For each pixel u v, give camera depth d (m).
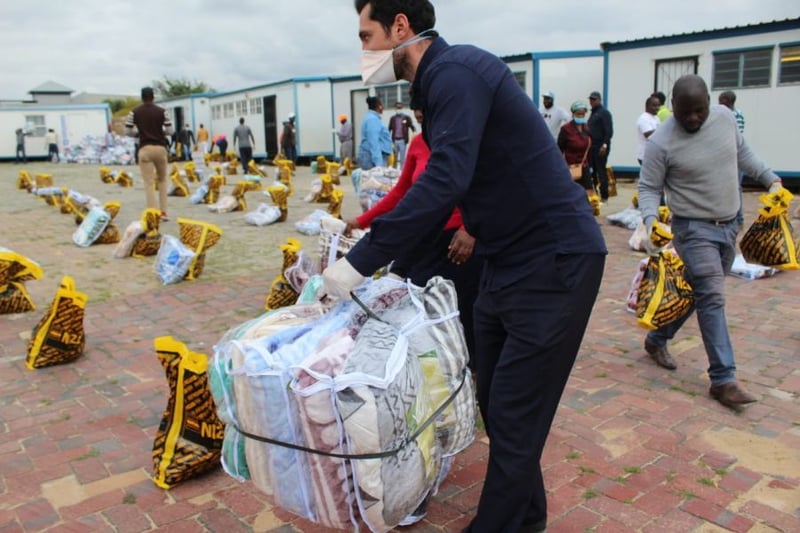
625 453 3.44
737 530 2.78
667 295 4.20
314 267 5.61
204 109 35.28
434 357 2.34
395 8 2.29
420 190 2.07
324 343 2.21
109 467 3.41
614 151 17.84
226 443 2.32
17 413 4.04
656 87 16.84
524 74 19.45
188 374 3.26
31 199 15.85
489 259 2.41
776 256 4.44
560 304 2.26
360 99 26.22
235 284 7.05
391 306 2.44
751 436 3.58
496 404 2.41
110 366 4.79
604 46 17.45
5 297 5.97
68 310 4.79
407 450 2.12
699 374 4.43
